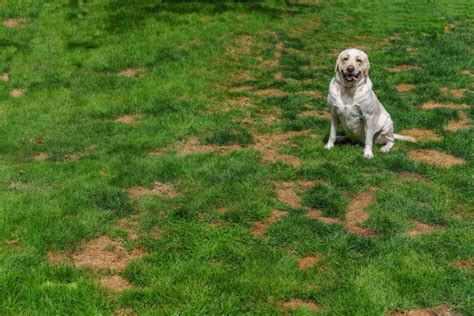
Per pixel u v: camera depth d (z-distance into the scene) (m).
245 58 10.31
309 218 6.42
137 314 5.63
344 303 5.69
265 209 6.53
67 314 5.60
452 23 13.91
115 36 10.59
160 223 6.40
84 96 8.97
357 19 13.91
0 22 10.79
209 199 6.66
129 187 6.92
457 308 5.69
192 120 8.25
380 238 6.25
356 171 7.11
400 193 6.76
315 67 10.16
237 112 8.51
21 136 8.01
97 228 6.34
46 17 11.07
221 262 6.03
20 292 5.71
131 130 8.08
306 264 6.03
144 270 5.93
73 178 7.05
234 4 13.26
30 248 6.11
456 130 8.09
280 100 8.85
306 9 14.47
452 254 6.10
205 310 5.62
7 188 6.90
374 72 9.95
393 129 7.67
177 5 12.40
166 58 10.02
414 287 5.80
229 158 7.32
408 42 11.73
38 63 9.80
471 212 6.58
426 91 9.23
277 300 5.73
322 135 7.89
